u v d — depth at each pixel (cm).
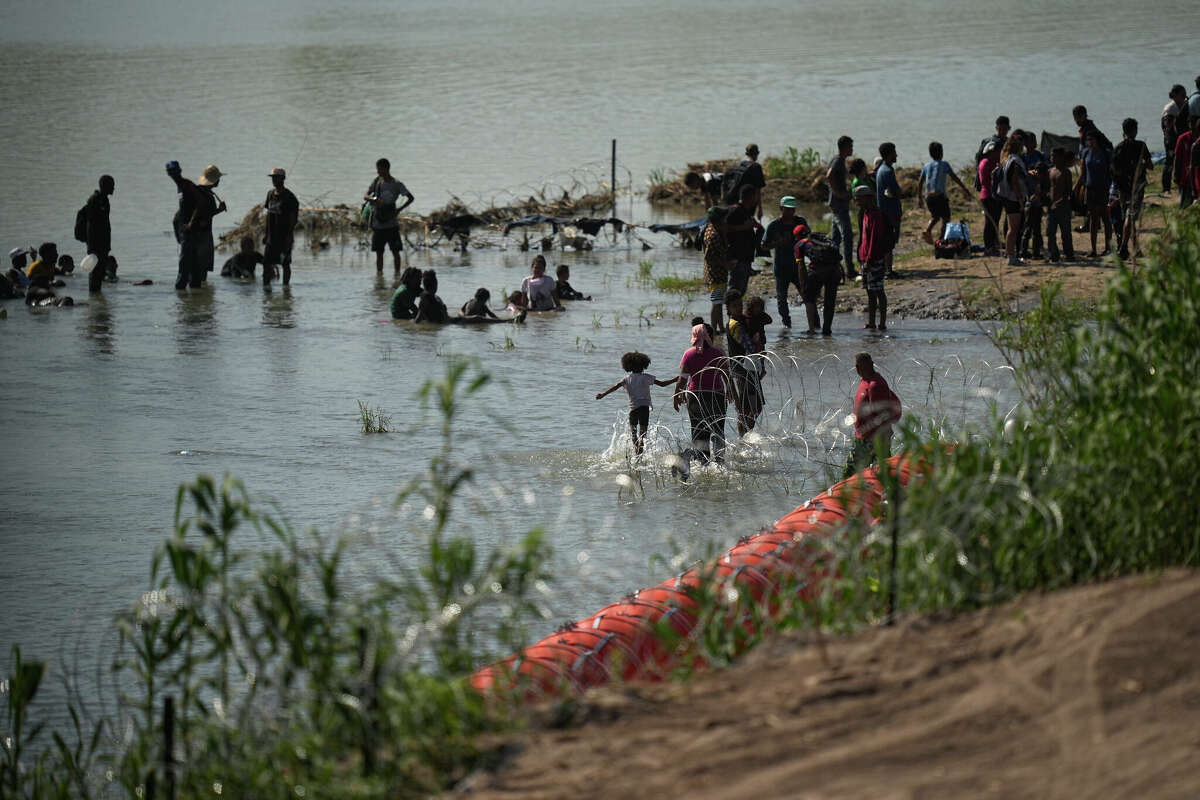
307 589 1906
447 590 1160
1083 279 4400
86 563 2283
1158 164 6612
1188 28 16700
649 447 2945
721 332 4269
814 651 1220
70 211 7338
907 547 1351
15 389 3641
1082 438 1480
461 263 6191
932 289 4600
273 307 4997
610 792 988
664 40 17912
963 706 1052
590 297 5131
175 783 1139
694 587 1472
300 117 11269
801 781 967
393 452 2978
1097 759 943
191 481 2761
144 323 4653
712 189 6706
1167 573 1306
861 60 14675
